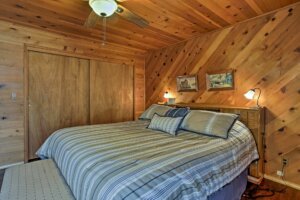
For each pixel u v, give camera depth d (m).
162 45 3.97
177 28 3.05
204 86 3.35
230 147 1.96
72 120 3.54
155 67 4.34
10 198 1.46
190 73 3.58
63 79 3.42
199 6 2.33
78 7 2.34
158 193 1.11
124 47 4.11
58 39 3.32
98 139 1.98
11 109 2.89
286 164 2.42
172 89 3.95
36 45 3.10
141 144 1.84
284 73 2.42
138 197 1.04
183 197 1.24
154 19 2.70
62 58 3.40
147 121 3.11
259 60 2.65
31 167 1.99
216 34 3.15
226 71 3.00
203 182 1.44
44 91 3.22
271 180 2.52
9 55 2.85
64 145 1.92
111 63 4.05
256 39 2.67
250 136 2.39
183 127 2.54
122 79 4.24
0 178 2.52
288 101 2.40
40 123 3.18
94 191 1.16
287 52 2.39
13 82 2.90
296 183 2.35
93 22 2.28
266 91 2.59
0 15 2.58
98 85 3.87
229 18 2.68
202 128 2.34
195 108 3.13
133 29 3.09
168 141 1.98
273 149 2.53
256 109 2.47
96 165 1.35
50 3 2.24
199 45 3.41
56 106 3.35
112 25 2.91
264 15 2.57
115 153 1.56
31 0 2.17
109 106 4.05
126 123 2.96
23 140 2.99
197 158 1.54
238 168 1.95
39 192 1.54
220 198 1.68
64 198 1.46
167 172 1.26
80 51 3.59
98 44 3.82
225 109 2.75
